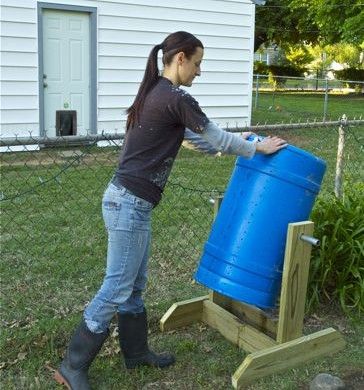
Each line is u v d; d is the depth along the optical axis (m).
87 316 2.84
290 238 3.02
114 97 10.38
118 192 2.71
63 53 9.87
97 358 3.23
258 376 3.04
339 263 3.92
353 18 19.78
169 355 3.23
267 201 3.01
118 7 10.15
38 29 9.46
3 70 9.24
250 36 11.75
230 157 8.91
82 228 5.38
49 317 3.66
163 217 5.78
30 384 2.97
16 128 9.49
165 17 10.63
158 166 2.71
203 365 3.22
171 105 2.61
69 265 4.50
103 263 4.57
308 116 17.08
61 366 2.91
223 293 3.09
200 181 7.29
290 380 3.07
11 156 8.10
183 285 4.27
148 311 3.79
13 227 5.35
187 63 2.72
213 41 11.28
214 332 3.59
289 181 3.00
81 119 10.19
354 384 3.06
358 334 3.62
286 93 28.53
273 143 2.99
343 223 3.96
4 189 6.49
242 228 3.05
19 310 3.75
